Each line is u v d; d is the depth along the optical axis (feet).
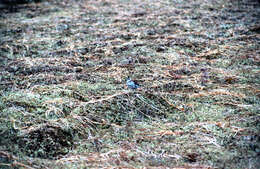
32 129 32.94
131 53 51.13
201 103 38.50
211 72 45.29
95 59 49.42
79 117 35.24
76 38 57.21
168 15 68.23
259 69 45.50
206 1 77.82
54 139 32.24
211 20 64.34
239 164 28.76
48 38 57.36
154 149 31.42
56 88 40.78
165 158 30.17
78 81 42.73
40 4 80.84
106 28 61.77
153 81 42.96
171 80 43.21
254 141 31.48
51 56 50.78
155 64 47.75
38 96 38.86
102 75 44.52
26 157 29.78
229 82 42.73
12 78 43.86
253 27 59.62
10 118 34.63
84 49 52.75
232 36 56.54
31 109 36.45
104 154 30.78
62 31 60.70
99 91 40.27
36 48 53.72
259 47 52.26
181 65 47.50
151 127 34.71
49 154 30.81
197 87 41.52
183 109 37.52
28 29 62.08
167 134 33.45
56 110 36.22
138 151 31.14
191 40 55.21
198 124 34.68
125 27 61.93
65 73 45.32
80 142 32.55
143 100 38.60
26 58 49.90
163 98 39.11
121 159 30.09
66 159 29.99
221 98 39.17
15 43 55.42
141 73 45.11
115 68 46.47
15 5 79.66
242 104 37.73
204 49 52.39
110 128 34.55
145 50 52.06
